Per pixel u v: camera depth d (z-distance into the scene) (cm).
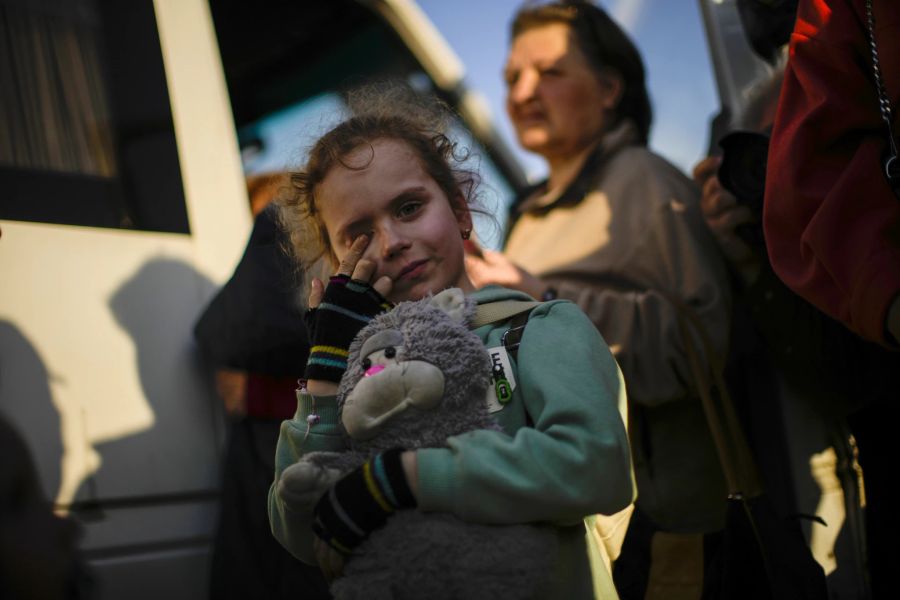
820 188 145
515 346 126
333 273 147
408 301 125
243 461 199
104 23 227
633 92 279
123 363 199
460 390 117
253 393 203
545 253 248
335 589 114
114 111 221
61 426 186
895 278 130
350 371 120
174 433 201
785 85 157
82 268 200
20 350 185
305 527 124
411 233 130
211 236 225
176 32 240
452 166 146
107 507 187
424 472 111
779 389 230
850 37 148
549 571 114
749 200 204
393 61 353
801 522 223
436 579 110
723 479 215
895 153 139
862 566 218
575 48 274
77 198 207
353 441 120
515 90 280
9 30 211
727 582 169
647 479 213
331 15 313
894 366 185
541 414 118
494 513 110
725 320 219
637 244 230
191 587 194
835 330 194
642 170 242
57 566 143
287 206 153
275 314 197
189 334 212
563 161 277
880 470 183
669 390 211
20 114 206
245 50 277
